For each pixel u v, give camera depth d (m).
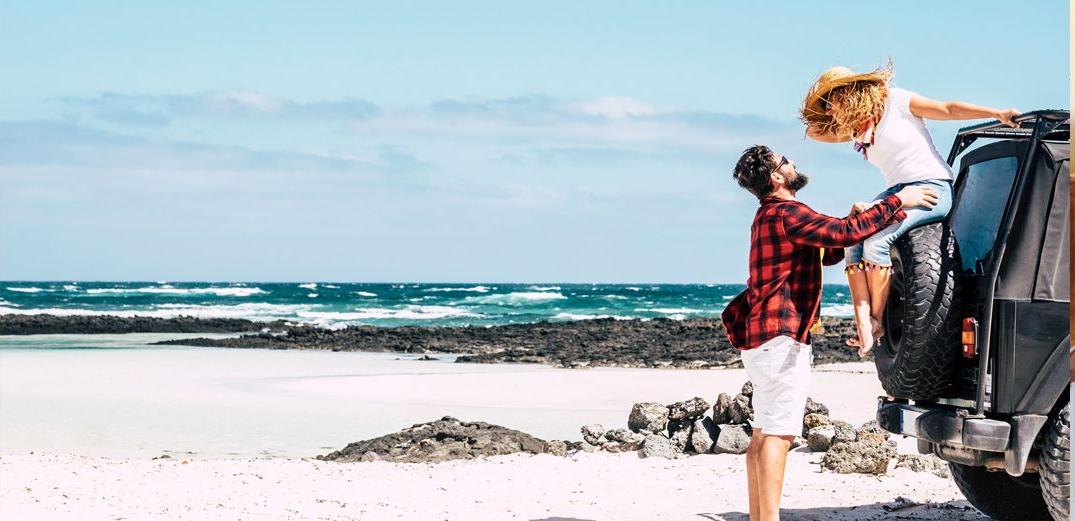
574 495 8.02
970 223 6.10
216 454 11.64
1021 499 7.04
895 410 6.32
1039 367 5.69
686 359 28.17
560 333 40.34
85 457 9.81
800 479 8.54
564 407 16.36
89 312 65.75
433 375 22.89
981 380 5.73
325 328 44.22
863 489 8.13
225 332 47.44
